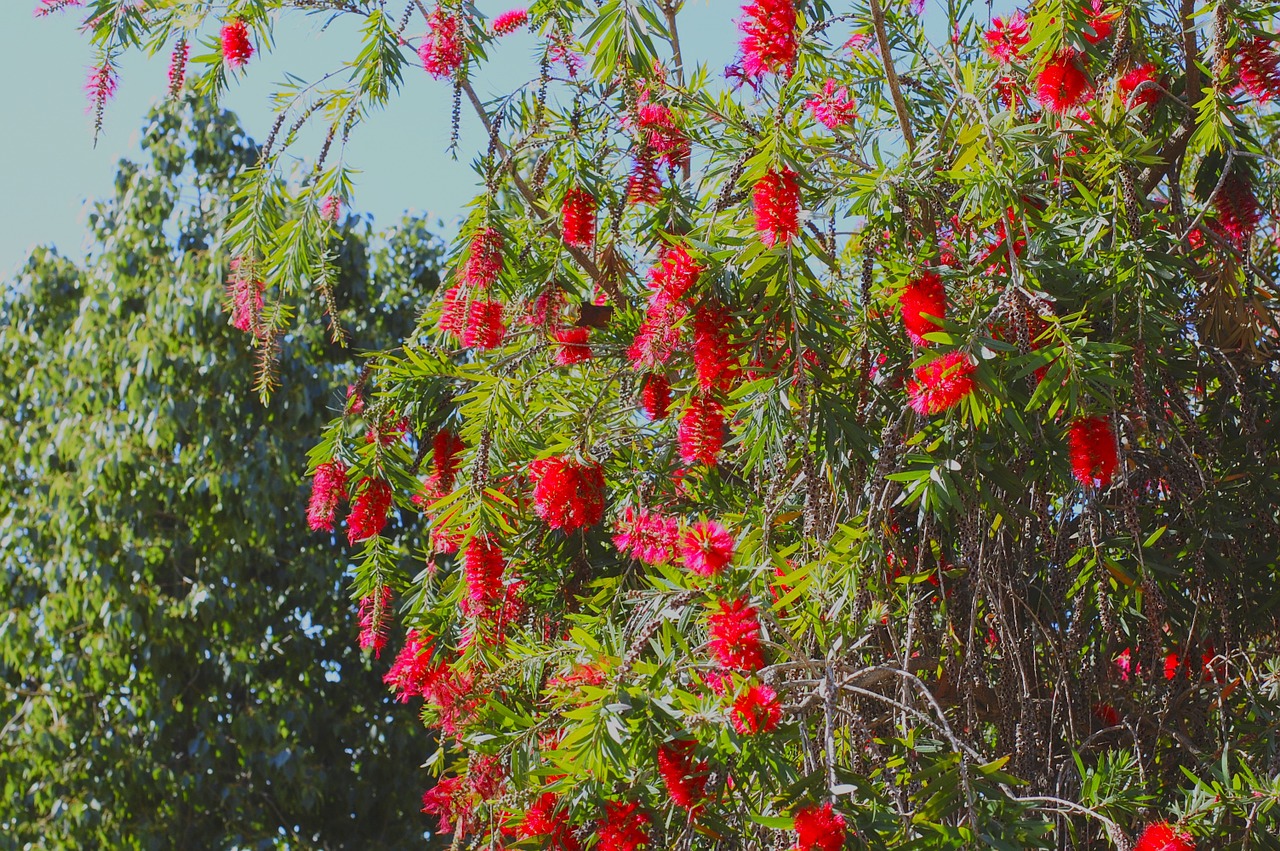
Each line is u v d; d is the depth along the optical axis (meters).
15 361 7.07
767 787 1.78
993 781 1.75
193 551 6.46
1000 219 2.16
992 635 2.47
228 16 2.60
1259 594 2.52
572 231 2.51
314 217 2.67
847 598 1.96
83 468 6.18
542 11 2.57
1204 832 1.79
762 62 2.01
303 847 6.24
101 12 2.56
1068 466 2.16
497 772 2.31
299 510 6.41
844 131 2.65
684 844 1.81
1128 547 2.28
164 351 6.29
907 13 2.92
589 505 2.18
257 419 6.40
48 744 6.06
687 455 2.14
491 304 2.61
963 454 2.07
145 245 6.67
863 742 1.80
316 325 6.59
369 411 2.52
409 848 6.43
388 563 2.70
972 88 2.14
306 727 6.27
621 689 1.71
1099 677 2.38
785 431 2.12
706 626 2.06
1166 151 2.46
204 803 6.32
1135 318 2.12
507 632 2.68
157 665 6.17
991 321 1.93
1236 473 2.52
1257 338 2.51
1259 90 2.29
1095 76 2.22
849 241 2.91
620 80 2.44
